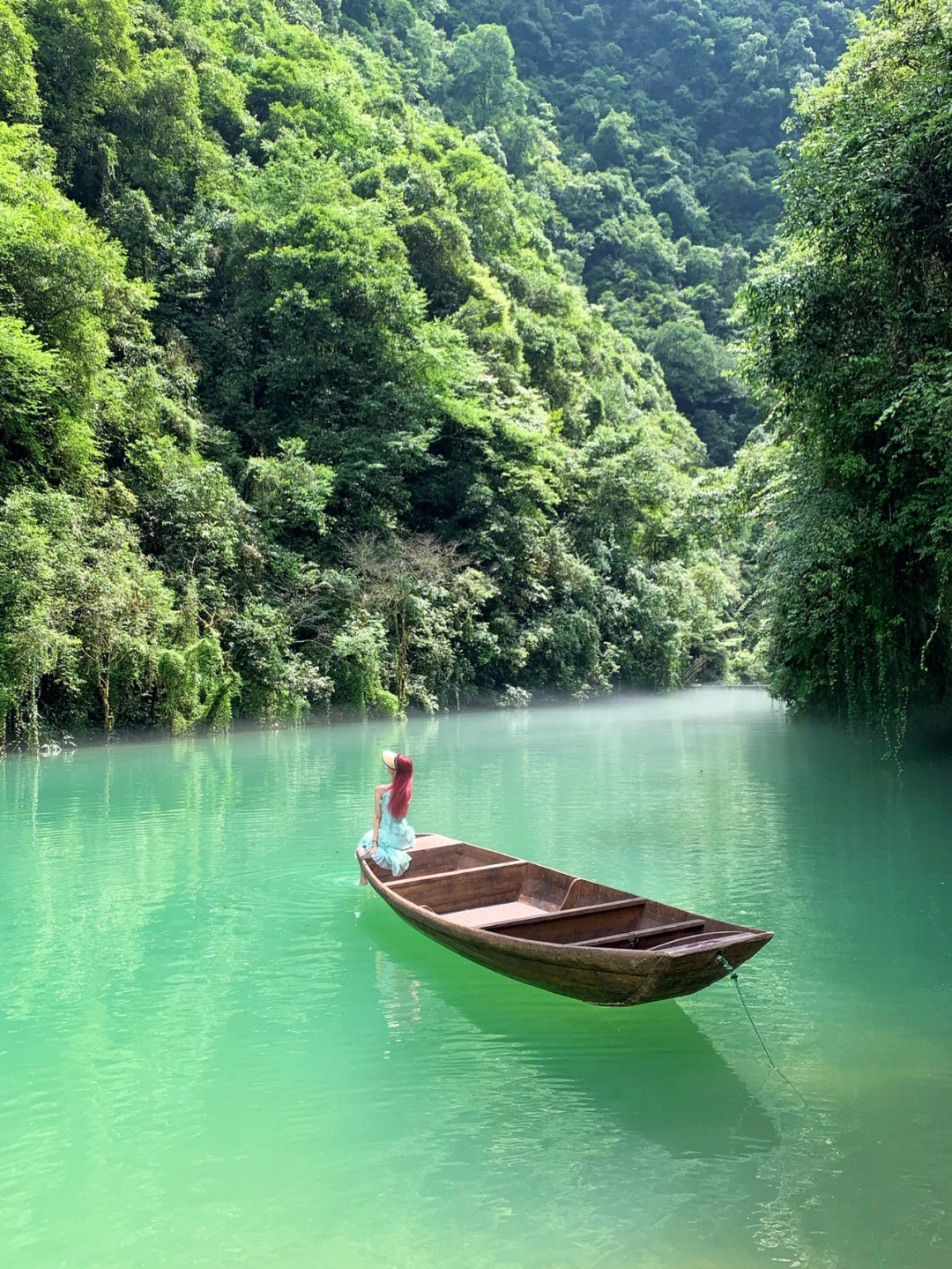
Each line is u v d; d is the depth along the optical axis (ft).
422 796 40.37
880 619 46.70
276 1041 14.88
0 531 56.29
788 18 348.59
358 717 81.56
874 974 17.84
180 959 18.97
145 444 75.87
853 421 41.78
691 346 233.96
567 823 33.76
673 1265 9.32
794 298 42.34
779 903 22.77
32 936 20.54
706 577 155.53
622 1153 11.46
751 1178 10.87
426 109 206.69
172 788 43.01
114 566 63.93
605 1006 16.42
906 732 55.31
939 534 39.88
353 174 128.47
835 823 33.73
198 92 113.91
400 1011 16.19
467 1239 9.78
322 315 92.94
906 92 40.68
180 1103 12.84
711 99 337.52
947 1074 13.58
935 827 32.78
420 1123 12.23
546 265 181.47
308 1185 10.84
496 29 242.58
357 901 23.35
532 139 249.55
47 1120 12.41
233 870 26.50
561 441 127.65
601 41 347.15
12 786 43.73
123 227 94.43
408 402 98.02
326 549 90.22
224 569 77.82
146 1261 9.46
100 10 96.73
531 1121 12.26
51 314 65.51
